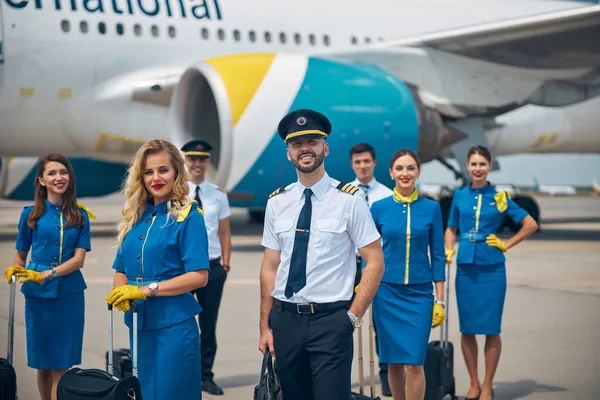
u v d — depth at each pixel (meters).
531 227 4.68
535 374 5.08
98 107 12.04
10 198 15.92
